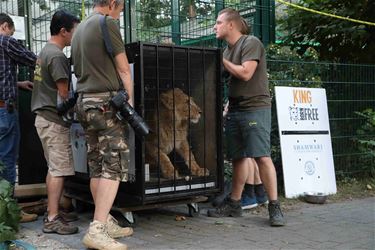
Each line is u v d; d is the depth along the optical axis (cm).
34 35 564
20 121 505
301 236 405
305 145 580
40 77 414
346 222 454
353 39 728
